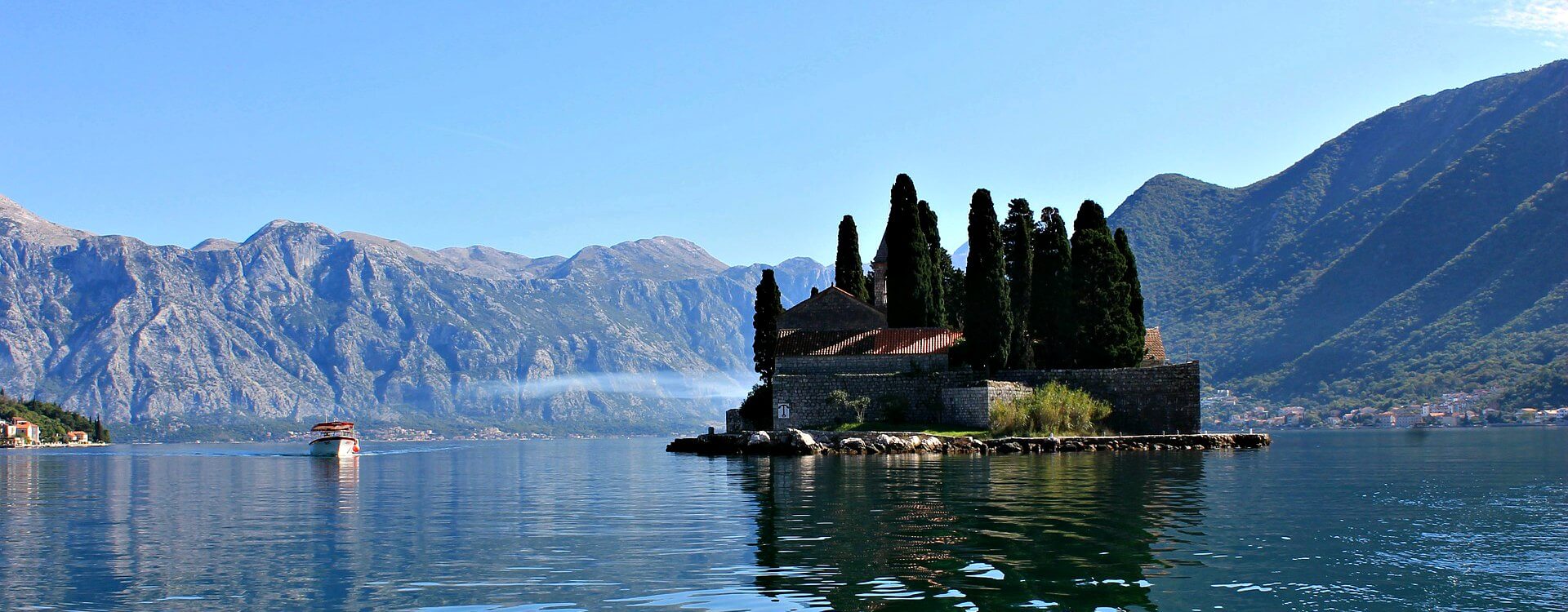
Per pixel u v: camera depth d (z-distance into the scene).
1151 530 35.81
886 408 93.56
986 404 89.50
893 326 105.62
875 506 43.22
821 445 85.62
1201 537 34.25
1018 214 111.12
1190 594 26.20
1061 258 101.31
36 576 29.78
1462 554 31.38
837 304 105.31
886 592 26.42
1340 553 31.39
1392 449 103.38
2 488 64.62
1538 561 30.30
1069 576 28.11
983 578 27.95
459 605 25.66
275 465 97.56
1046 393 90.19
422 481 67.25
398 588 27.69
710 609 24.98
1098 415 91.75
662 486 57.16
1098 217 102.81
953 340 99.31
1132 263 109.06
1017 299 101.94
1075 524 37.16
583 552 32.75
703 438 109.62
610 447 183.38
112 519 43.97
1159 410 92.44
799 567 29.53
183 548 34.69
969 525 37.12
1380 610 24.86
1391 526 36.81
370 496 54.16
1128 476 57.69
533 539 35.81
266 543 35.75
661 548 33.06
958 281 124.12
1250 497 46.00
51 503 52.62
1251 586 27.05
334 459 114.25
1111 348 100.12
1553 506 43.28
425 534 37.31
